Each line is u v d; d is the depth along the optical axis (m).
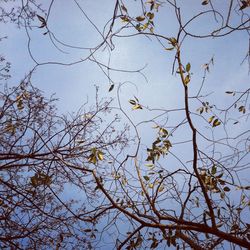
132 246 4.32
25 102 5.46
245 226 4.16
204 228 3.86
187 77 4.09
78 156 5.48
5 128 5.42
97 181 4.11
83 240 5.09
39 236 5.40
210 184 4.25
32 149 5.32
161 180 4.21
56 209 5.34
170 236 4.04
